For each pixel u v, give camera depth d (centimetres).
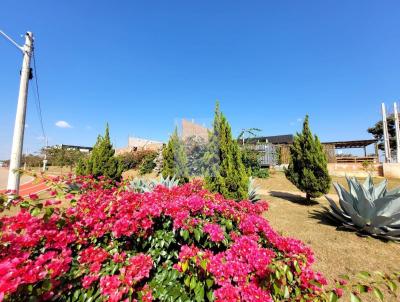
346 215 548
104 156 1090
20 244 178
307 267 191
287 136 3525
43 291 151
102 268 193
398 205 495
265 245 237
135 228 214
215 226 224
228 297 156
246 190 605
